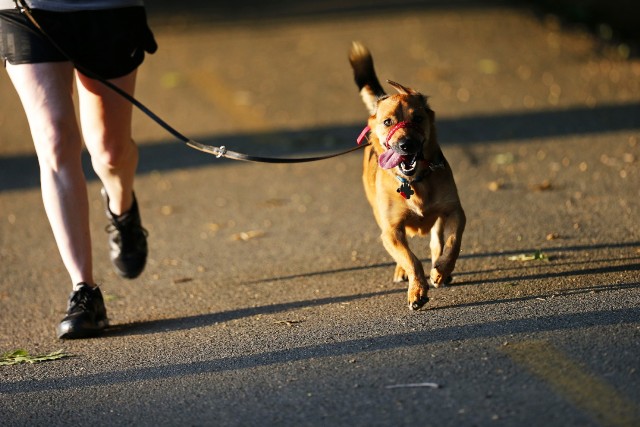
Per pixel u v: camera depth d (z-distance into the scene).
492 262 9.66
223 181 14.20
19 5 8.33
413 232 9.01
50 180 8.63
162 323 8.95
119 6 8.71
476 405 6.11
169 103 18.81
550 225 10.82
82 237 8.73
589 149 13.91
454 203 8.61
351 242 11.06
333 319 8.34
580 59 19.55
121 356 8.02
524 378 6.45
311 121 16.97
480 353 6.98
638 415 5.79
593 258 9.43
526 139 14.77
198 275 10.49
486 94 17.62
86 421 6.64
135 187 14.24
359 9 26.53
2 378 7.74
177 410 6.64
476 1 26.11
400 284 9.30
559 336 7.17
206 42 23.95
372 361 7.10
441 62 20.05
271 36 24.03
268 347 7.77
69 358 8.12
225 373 7.27
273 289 9.66
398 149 8.23
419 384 6.54
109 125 9.04
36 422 6.72
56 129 8.50
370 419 6.09
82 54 8.65
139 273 10.11
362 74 9.50
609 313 7.57
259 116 17.52
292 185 13.75
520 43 21.17
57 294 10.23
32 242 12.17
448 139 15.12
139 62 9.00
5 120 18.58
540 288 8.58
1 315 9.64
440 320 7.89
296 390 6.73
